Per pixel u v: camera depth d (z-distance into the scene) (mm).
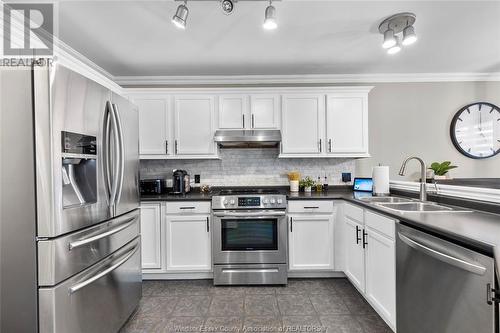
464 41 2434
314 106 2926
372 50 2592
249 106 2922
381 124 3322
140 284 2135
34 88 1180
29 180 1186
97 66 2918
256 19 2014
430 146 3330
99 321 1532
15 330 1198
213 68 3016
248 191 2943
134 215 2023
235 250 2539
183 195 2809
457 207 1770
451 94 3326
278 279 2527
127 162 1900
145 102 2896
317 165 3252
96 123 1519
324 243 2602
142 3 1813
